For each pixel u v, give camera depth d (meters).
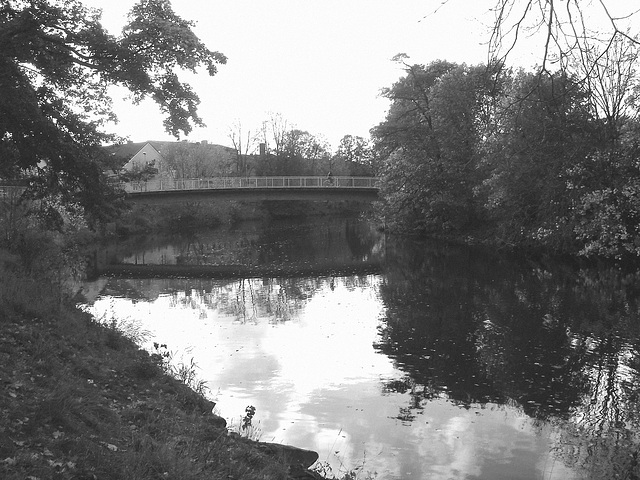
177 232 57.97
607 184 23.06
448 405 10.53
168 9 14.11
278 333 16.12
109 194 17.34
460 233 40.62
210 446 6.98
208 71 14.30
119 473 5.35
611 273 23.80
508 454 8.61
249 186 49.69
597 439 9.10
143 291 24.20
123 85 14.22
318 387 11.48
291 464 7.49
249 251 40.59
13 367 7.53
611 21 4.33
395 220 48.44
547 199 23.67
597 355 13.25
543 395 10.99
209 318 18.39
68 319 11.79
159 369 10.91
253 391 11.23
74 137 16.06
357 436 9.20
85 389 7.73
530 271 25.75
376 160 47.31
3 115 13.43
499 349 13.98
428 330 16.09
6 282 12.25
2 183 17.19
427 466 8.20
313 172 87.50
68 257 29.22
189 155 71.62
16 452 5.12
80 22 13.82
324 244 44.75
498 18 4.66
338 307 19.97
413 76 39.38
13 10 13.34
